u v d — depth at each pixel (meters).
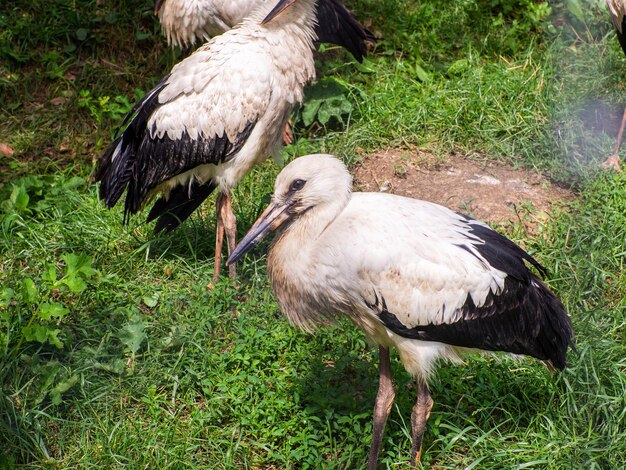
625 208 10.09
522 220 10.05
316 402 7.70
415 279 6.70
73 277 8.38
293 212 7.04
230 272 9.34
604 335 8.31
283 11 8.99
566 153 11.06
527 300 7.03
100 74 12.62
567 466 7.03
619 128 11.80
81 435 7.45
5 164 11.26
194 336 8.36
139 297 9.08
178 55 12.80
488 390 7.90
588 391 7.66
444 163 11.09
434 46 13.24
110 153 9.67
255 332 8.45
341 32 11.84
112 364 8.07
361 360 8.31
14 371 7.87
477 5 13.97
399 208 6.96
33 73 12.50
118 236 9.91
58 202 10.38
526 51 13.16
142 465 7.11
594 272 9.08
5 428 7.34
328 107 11.75
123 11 13.17
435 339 6.91
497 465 7.18
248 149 9.08
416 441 7.14
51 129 11.78
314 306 7.18
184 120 8.95
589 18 13.79
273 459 7.41
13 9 13.20
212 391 7.99
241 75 8.82
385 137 11.56
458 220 7.18
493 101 11.77
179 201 9.59
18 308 8.39
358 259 6.73
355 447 7.48
